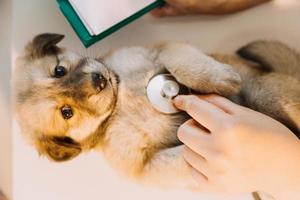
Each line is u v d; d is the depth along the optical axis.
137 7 0.65
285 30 0.70
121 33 0.69
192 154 0.62
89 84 0.65
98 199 0.67
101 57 0.68
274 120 0.62
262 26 0.70
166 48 0.69
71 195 0.67
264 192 0.67
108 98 0.66
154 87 0.66
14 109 0.65
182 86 0.66
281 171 0.59
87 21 0.64
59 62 0.66
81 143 0.66
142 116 0.66
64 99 0.65
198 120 0.60
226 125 0.57
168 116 0.66
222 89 0.66
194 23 0.70
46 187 0.66
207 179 0.61
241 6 0.69
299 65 0.69
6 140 0.69
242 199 0.68
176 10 0.69
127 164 0.67
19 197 0.66
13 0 0.69
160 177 0.66
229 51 0.70
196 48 0.70
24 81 0.66
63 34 0.68
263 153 0.58
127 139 0.66
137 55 0.68
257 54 0.70
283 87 0.68
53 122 0.65
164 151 0.67
